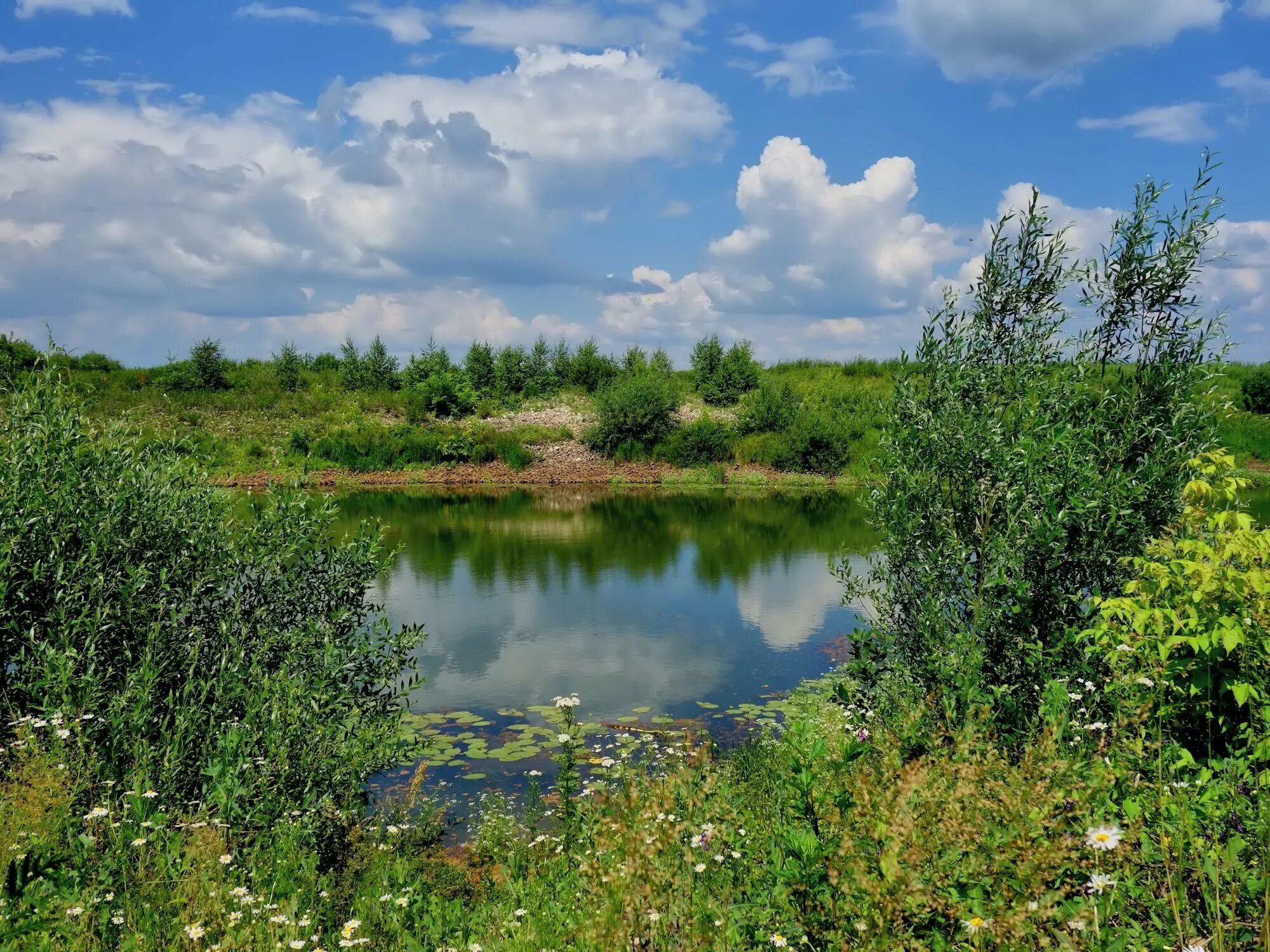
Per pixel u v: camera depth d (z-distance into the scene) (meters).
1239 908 2.51
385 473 26.00
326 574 5.87
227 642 5.26
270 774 4.49
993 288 5.02
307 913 3.40
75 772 4.02
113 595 5.02
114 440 5.64
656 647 9.42
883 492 5.12
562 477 26.45
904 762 3.14
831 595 11.84
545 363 37.03
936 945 2.26
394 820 5.05
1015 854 2.31
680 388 34.53
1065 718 2.94
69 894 3.05
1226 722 3.36
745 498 22.89
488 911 3.78
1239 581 3.25
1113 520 4.43
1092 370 4.92
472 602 11.43
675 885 2.89
